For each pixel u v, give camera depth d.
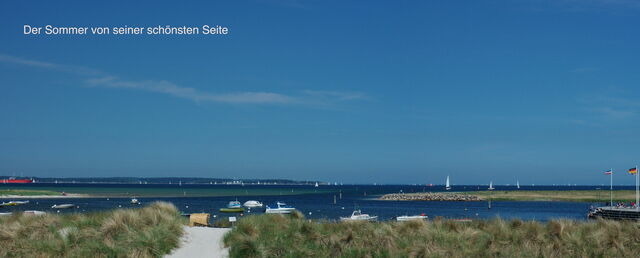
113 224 16.66
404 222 18.75
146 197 141.00
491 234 17.31
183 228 18.14
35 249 14.88
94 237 15.98
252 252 15.21
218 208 92.62
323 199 138.88
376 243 16.14
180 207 94.06
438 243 16.30
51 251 14.73
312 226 17.91
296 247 15.74
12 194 128.25
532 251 15.74
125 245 15.12
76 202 109.31
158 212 18.97
